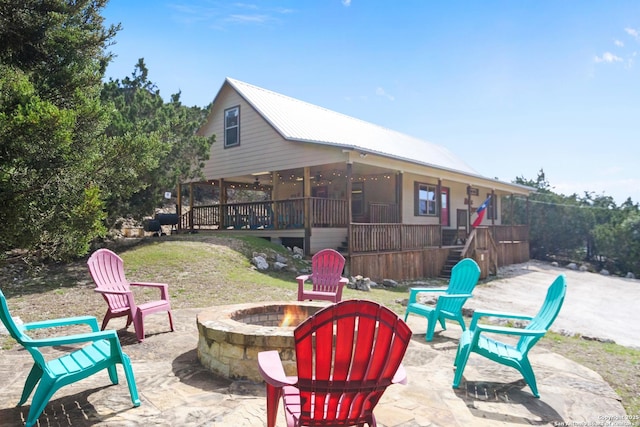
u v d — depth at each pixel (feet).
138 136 25.50
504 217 89.45
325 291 21.90
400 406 10.42
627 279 64.90
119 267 18.58
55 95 23.16
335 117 61.72
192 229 56.39
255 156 49.65
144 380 11.87
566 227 80.69
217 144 54.34
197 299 25.23
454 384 11.96
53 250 21.07
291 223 43.73
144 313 16.43
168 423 9.17
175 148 41.73
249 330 12.04
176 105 51.90
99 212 19.62
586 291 48.06
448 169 52.75
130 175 25.25
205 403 10.28
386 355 7.13
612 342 19.79
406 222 54.24
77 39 24.49
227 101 53.36
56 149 17.24
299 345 6.94
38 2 23.49
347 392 7.12
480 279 48.65
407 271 44.91
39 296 25.26
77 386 11.40
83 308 22.75
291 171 52.31
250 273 33.40
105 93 41.55
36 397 8.93
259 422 9.25
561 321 30.17
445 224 63.10
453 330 19.25
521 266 66.95
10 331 8.98
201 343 13.20
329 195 58.80
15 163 17.17
